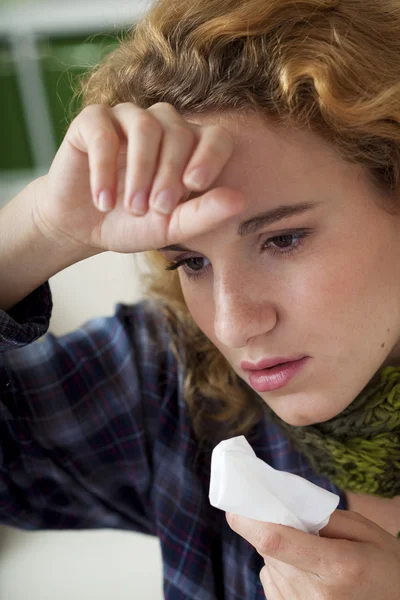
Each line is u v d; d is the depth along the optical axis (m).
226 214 0.55
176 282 0.97
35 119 2.15
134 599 1.26
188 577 0.95
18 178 2.23
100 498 1.00
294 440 0.89
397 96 0.69
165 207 0.56
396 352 0.81
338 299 0.69
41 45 2.05
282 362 0.72
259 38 0.70
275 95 0.68
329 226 0.68
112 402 0.99
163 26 0.76
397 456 0.81
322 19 0.71
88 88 0.89
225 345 0.74
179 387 1.00
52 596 1.29
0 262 0.76
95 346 1.00
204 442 1.00
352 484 0.83
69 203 0.67
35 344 0.97
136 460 1.00
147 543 1.40
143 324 1.03
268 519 0.61
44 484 0.97
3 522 0.95
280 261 0.69
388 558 0.64
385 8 0.74
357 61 0.70
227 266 0.68
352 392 0.75
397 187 0.70
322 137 0.67
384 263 0.71
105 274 1.54
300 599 0.65
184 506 0.98
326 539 0.62
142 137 0.56
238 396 0.97
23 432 0.93
